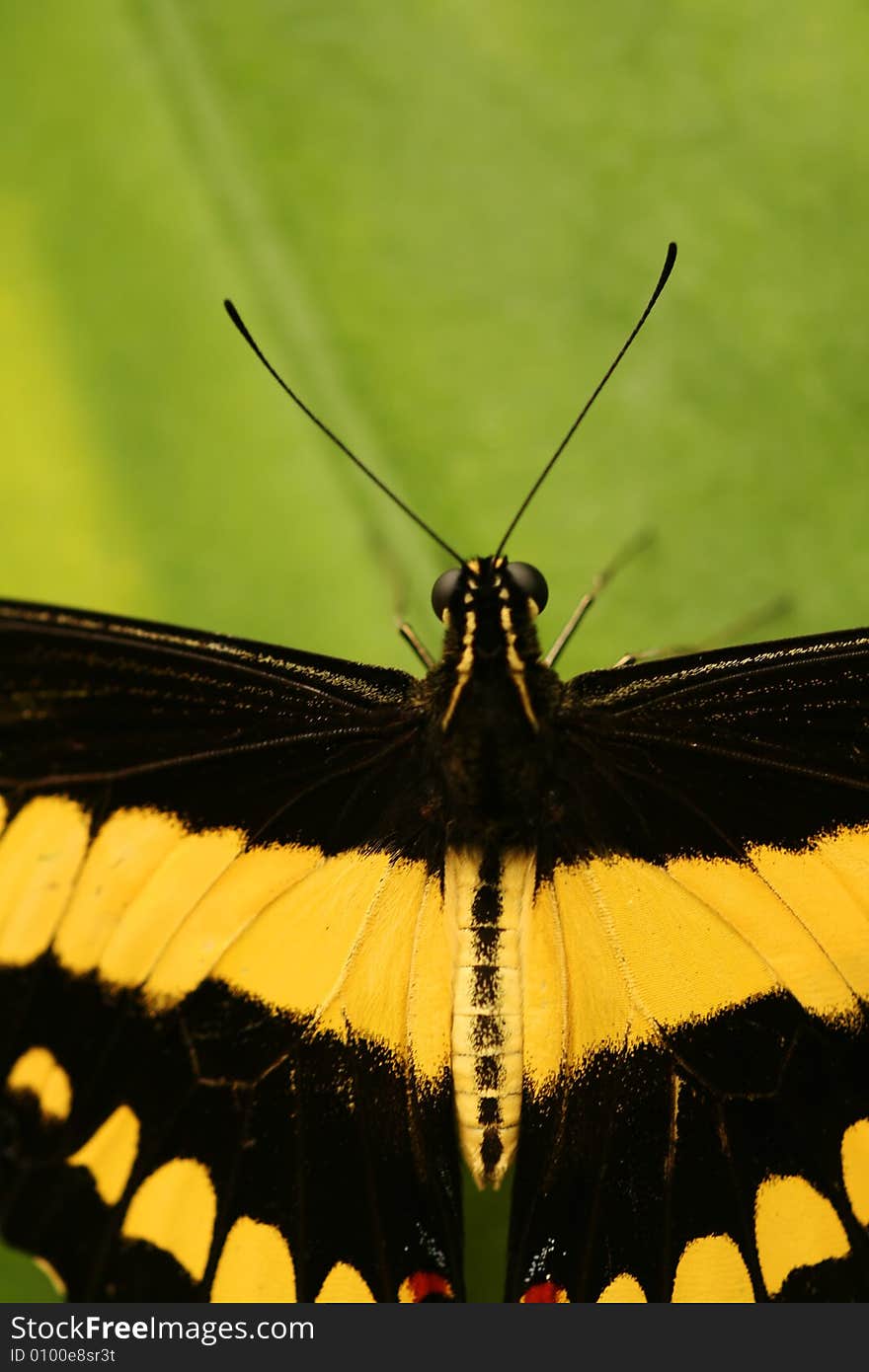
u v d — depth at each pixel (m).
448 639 0.24
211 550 0.26
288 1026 0.24
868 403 0.26
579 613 0.25
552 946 0.24
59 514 0.26
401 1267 0.24
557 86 0.26
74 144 0.27
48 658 0.24
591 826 0.24
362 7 0.27
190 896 0.24
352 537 0.26
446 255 0.26
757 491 0.26
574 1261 0.24
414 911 0.24
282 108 0.27
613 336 0.26
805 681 0.24
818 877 0.24
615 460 0.26
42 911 0.23
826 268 0.26
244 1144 0.24
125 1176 0.24
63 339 0.27
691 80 0.26
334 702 0.24
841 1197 0.24
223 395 0.26
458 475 0.26
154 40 0.27
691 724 0.24
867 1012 0.24
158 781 0.24
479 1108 0.24
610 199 0.26
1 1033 0.23
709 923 0.24
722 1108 0.24
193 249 0.27
